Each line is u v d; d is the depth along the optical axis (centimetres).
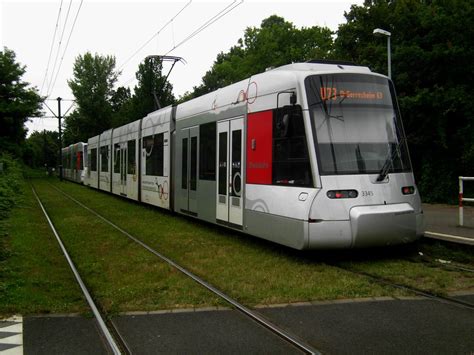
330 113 836
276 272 779
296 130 843
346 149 830
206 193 1212
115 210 1745
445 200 1909
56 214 1631
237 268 809
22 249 978
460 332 506
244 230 1012
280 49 4600
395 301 621
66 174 4759
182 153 1393
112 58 6159
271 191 909
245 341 486
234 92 1075
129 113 5022
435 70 1955
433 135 1942
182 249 988
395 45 2072
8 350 466
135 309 593
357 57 2322
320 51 3741
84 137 6134
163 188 1584
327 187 802
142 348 469
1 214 1510
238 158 1042
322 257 897
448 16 1930
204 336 500
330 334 502
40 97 4272
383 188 838
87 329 525
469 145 1809
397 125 886
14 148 4206
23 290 671
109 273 788
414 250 945
